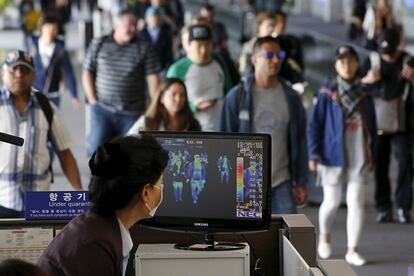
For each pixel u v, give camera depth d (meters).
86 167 18.45
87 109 18.50
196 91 13.21
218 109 13.35
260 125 11.09
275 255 7.45
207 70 13.27
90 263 5.79
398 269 12.93
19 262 4.54
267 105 11.10
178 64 13.30
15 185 10.11
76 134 22.50
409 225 15.30
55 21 17.80
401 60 14.97
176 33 26.00
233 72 13.62
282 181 11.09
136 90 15.02
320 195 16.47
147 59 14.95
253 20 28.59
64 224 7.16
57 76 17.97
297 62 15.55
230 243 7.30
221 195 7.20
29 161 10.15
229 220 7.19
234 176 7.20
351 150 12.89
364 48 24.41
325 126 12.88
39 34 18.20
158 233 7.35
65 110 25.92
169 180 7.21
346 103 12.79
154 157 5.95
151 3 27.19
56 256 5.82
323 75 24.05
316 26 49.47
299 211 15.92
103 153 5.89
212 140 7.21
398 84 14.95
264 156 7.20
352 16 37.66
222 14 38.94
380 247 14.03
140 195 5.93
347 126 12.84
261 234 7.43
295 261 6.53
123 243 5.98
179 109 10.99
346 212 16.03
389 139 15.26
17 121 10.15
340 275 6.05
